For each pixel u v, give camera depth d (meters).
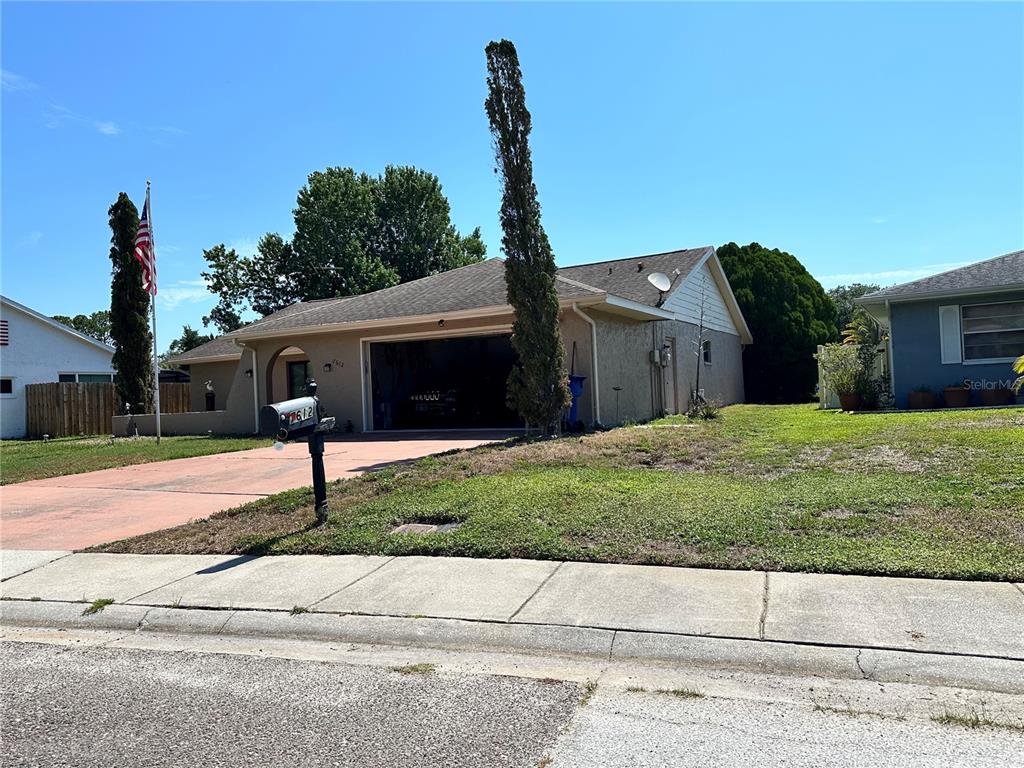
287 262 44.03
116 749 3.54
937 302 16.53
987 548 5.60
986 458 8.30
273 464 12.72
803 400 26.89
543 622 4.86
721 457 9.87
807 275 28.73
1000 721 3.50
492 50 12.79
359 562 6.47
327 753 3.44
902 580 5.22
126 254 22.55
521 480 8.82
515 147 12.80
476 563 6.22
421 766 3.28
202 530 7.89
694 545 6.17
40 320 26.45
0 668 4.74
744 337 26.77
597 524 6.84
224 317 44.88
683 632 4.56
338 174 43.84
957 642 4.20
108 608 5.74
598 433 13.26
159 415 19.17
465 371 19.23
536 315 12.91
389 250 47.03
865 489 7.43
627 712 3.75
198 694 4.19
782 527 6.44
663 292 17.67
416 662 4.57
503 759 3.31
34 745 3.61
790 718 3.61
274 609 5.46
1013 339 15.98
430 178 47.47
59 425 23.98
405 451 13.30
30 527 8.82
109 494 10.77
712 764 3.19
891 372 17.02
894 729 3.46
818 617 4.64
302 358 22.33
